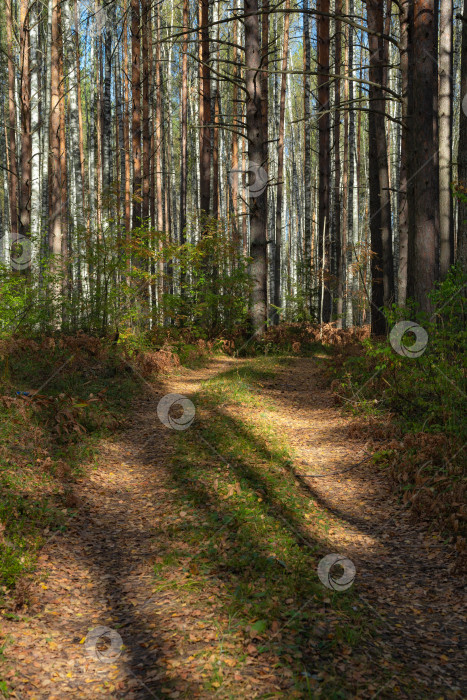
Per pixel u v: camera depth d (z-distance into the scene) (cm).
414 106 998
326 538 529
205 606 399
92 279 1286
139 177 1930
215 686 313
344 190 2881
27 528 507
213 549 485
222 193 3544
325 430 912
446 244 1361
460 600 420
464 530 530
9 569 431
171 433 832
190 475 660
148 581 440
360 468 732
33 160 1512
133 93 1912
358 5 3191
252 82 1538
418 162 992
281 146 2600
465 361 739
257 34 1527
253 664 333
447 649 359
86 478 655
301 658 339
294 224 4312
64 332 1236
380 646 359
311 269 2261
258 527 527
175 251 1483
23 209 1506
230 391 1098
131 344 1294
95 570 459
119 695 311
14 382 880
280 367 1429
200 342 1538
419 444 731
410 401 863
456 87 2597
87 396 915
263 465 715
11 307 1130
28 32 1518
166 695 308
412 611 406
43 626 378
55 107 1562
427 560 488
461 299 773
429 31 972
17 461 638
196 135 3431
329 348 1803
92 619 390
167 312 1477
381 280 1700
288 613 388
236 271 1596
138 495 621
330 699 302
